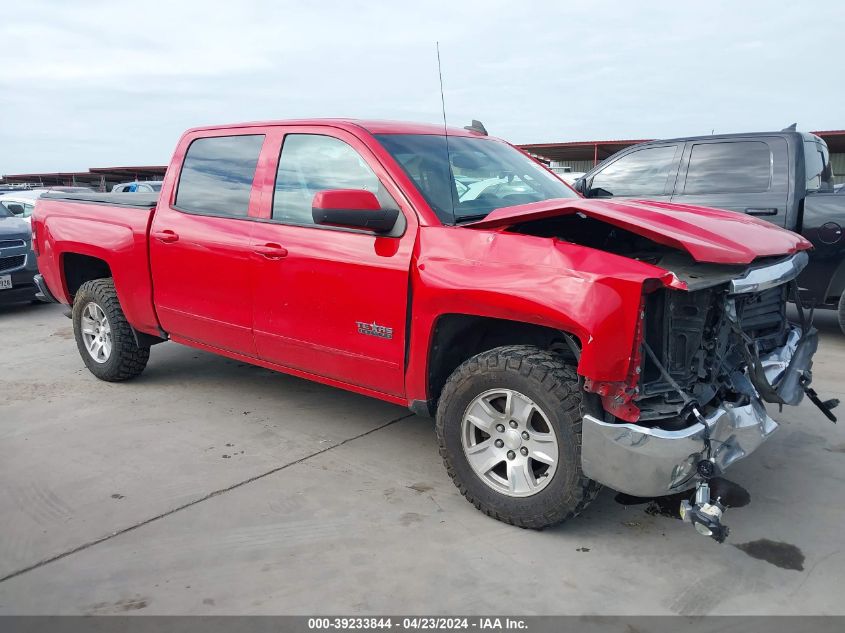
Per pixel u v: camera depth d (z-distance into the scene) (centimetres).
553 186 405
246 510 319
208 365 557
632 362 255
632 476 259
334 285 344
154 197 510
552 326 270
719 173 612
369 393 357
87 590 260
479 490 308
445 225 314
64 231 502
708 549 284
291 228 367
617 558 278
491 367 291
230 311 403
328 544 289
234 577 267
